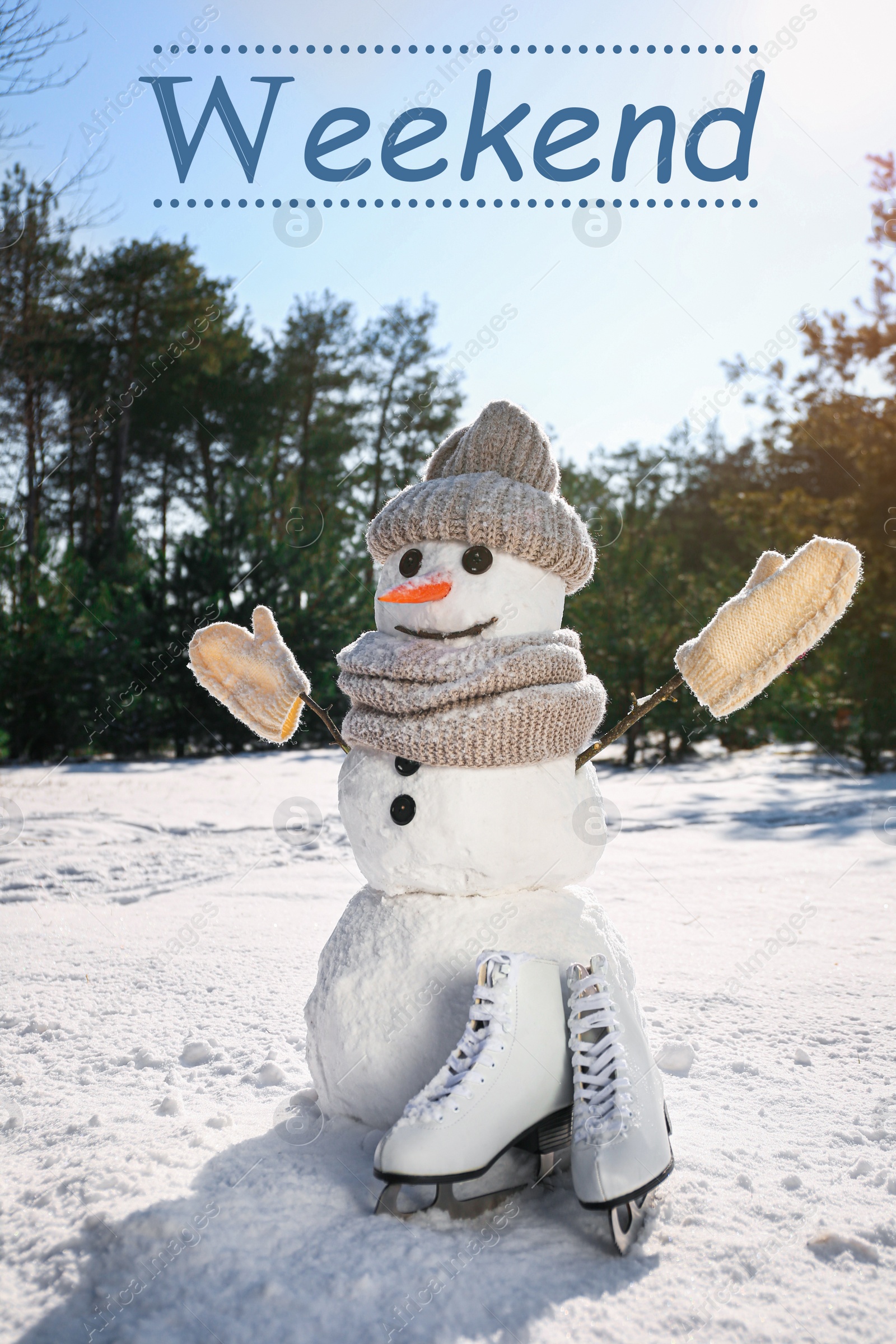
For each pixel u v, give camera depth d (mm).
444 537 2211
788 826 8219
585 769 2266
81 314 23734
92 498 31375
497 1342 1466
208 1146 2109
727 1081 2676
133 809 9484
